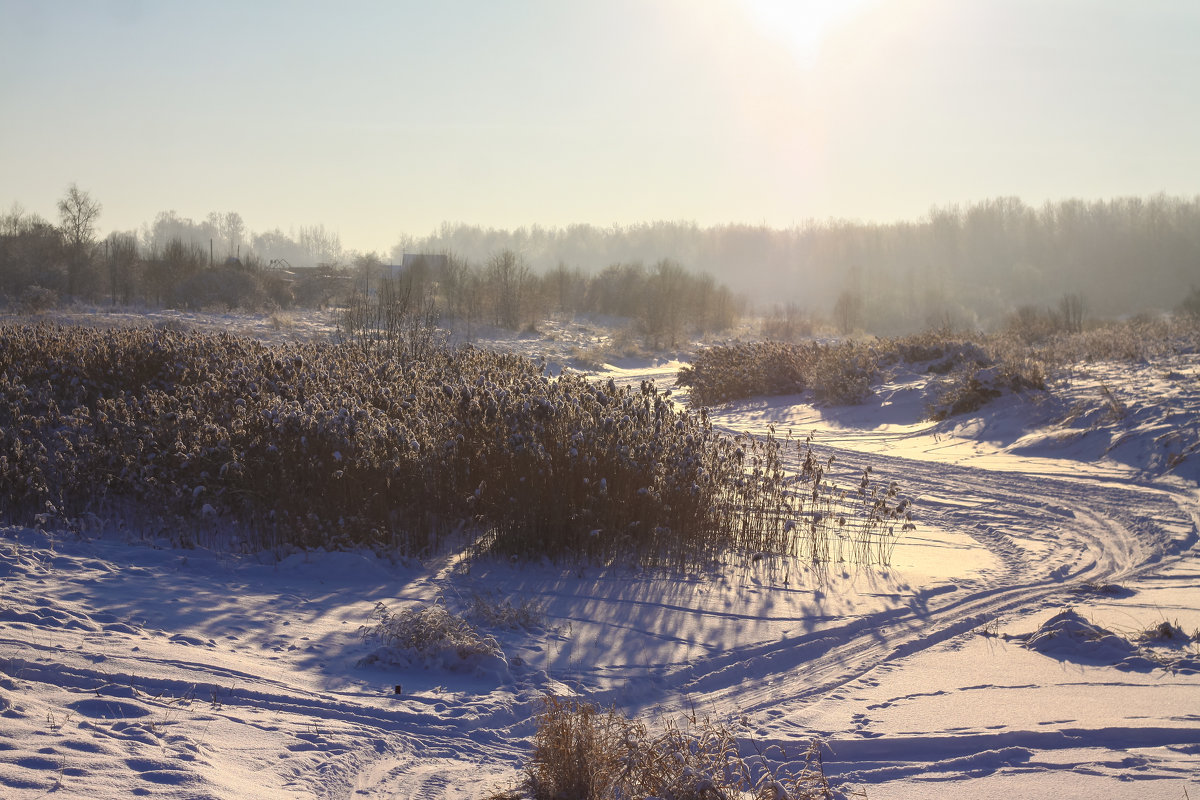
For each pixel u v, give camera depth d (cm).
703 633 764
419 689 598
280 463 974
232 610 718
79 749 414
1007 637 778
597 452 1037
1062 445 1916
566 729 463
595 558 973
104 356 1406
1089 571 1030
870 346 3312
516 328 5703
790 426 2539
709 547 1047
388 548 945
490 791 455
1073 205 14325
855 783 490
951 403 2384
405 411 1208
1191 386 2033
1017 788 486
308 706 540
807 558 1070
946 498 1491
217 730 476
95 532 931
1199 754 534
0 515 938
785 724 576
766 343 3484
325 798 424
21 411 1164
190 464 986
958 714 596
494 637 703
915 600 897
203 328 3766
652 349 5775
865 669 693
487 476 1037
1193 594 920
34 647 553
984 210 14875
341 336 2391
